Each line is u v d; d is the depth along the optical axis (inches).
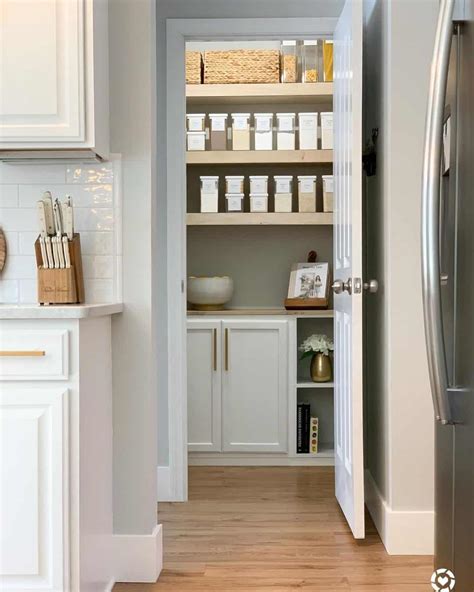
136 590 91.4
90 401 83.1
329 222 161.9
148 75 95.5
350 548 106.8
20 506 76.4
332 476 152.3
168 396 134.2
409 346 104.0
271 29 133.6
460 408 46.7
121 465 95.1
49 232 91.0
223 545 108.5
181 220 134.5
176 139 133.6
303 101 171.3
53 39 86.9
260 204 164.9
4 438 76.4
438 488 53.6
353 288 105.3
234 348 160.7
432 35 103.0
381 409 113.1
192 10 133.9
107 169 96.1
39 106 87.0
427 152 46.4
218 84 163.9
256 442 161.0
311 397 172.2
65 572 76.7
